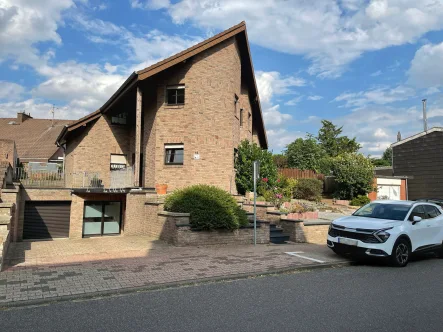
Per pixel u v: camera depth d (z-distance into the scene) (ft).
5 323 15.35
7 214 30.22
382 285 22.63
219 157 55.62
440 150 79.25
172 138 54.65
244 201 53.06
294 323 15.67
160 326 15.16
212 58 56.90
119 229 60.18
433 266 29.73
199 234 35.50
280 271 25.79
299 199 73.00
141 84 54.34
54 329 14.73
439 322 16.08
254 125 85.25
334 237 30.89
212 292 20.52
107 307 17.62
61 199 55.42
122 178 55.16
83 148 61.77
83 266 25.73
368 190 73.05
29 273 23.31
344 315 16.79
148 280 22.20
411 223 30.68
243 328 15.02
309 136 134.31
